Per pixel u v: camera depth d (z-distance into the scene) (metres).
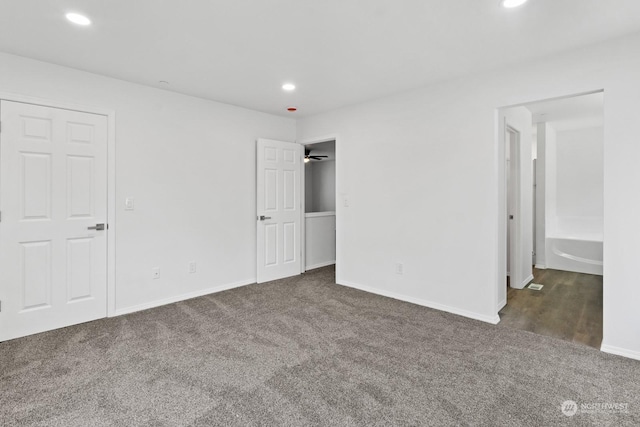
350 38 2.35
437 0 1.88
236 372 2.12
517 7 1.95
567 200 5.77
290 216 4.68
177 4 1.92
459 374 2.10
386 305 3.45
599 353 2.38
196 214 3.77
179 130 3.60
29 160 2.71
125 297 3.25
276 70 2.94
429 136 3.35
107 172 3.11
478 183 3.04
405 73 3.00
